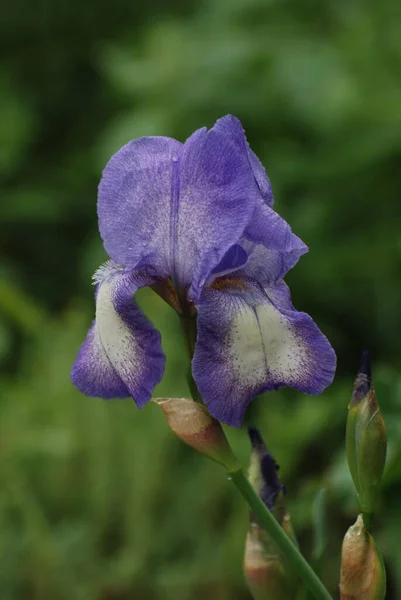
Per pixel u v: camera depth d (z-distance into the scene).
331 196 1.50
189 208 0.81
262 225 0.81
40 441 1.32
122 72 1.63
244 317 0.80
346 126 1.47
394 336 1.49
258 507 0.83
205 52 1.57
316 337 0.80
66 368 1.41
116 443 1.33
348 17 1.61
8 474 1.30
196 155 0.81
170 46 1.61
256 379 0.80
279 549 0.86
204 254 0.81
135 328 0.81
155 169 0.82
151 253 0.82
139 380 0.81
